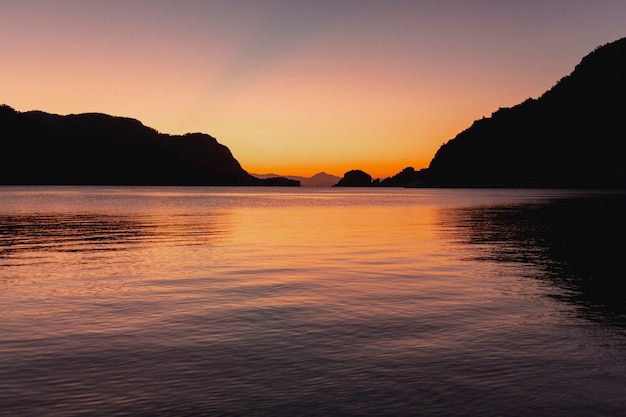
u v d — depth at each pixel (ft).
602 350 33.27
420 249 94.89
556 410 24.07
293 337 36.29
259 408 24.20
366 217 208.33
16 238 113.09
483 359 31.42
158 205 321.73
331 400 25.13
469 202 415.64
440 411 23.88
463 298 50.08
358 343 34.86
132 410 24.00
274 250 93.04
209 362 30.83
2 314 42.98
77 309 44.96
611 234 123.95
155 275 64.03
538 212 241.14
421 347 33.94
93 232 129.59
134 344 34.53
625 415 23.53
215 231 134.82
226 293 52.49
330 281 59.98
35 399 25.25
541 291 53.67
